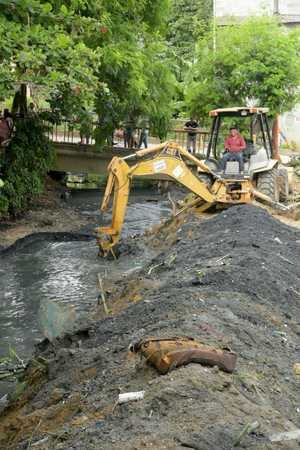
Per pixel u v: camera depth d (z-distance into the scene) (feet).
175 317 23.67
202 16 120.57
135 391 17.70
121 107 68.18
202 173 53.21
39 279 42.75
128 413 16.29
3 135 59.62
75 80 37.35
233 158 53.21
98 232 47.44
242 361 19.51
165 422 15.57
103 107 67.26
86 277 42.98
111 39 61.26
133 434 15.16
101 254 47.73
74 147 78.07
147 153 48.55
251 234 37.55
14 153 59.72
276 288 28.43
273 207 52.60
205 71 77.30
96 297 38.42
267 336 22.65
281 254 34.40
